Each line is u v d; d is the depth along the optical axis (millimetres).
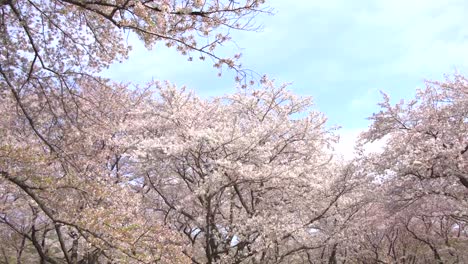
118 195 8961
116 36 8539
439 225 22031
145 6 5805
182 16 6117
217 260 12773
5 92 9008
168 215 15180
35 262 17516
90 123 10227
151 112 14797
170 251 7965
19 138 9523
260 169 12781
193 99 15852
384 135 15766
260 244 12383
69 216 7000
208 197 12469
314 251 21203
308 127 14641
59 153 8117
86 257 12328
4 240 15812
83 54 8938
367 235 20625
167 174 14672
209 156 13422
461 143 13094
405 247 23766
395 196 14906
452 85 14766
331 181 14742
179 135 14312
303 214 14445
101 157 11594
